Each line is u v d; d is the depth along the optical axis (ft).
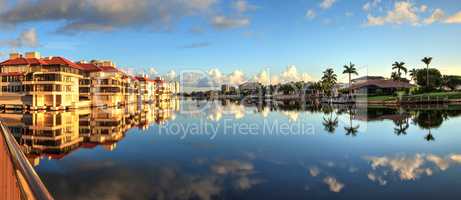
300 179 47.32
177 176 49.75
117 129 114.83
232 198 39.34
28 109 226.99
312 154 65.92
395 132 98.94
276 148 73.46
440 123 121.08
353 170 52.19
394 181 45.44
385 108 220.43
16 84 237.66
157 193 41.52
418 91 309.63
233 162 59.21
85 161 60.85
